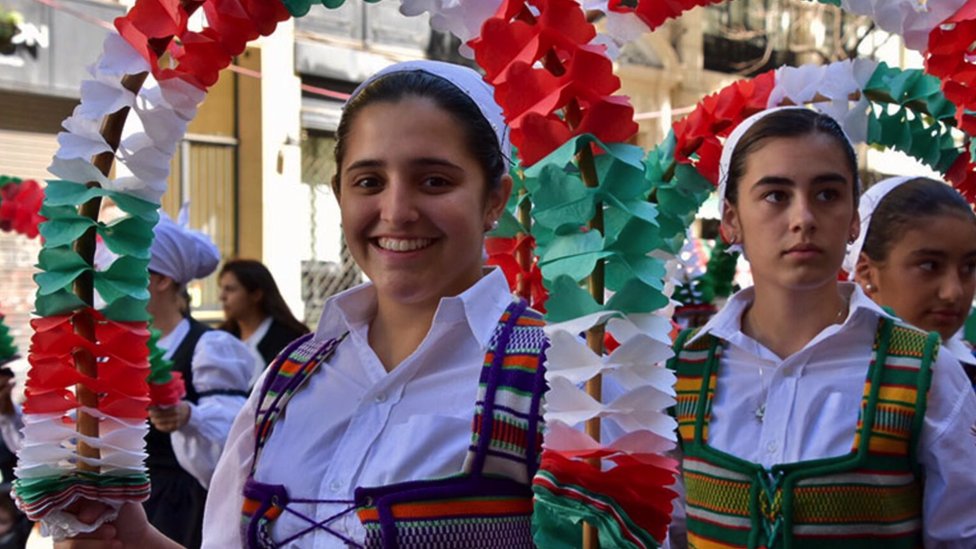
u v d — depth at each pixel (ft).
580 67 4.43
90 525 5.14
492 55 4.57
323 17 31.19
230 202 29.81
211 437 9.81
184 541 9.96
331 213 32.01
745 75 40.34
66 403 5.10
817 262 6.07
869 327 6.25
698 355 6.67
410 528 4.40
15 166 25.86
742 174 6.35
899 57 37.65
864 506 5.86
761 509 6.03
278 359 5.35
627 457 4.41
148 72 5.02
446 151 4.70
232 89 29.86
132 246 5.21
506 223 7.34
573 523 4.46
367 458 4.71
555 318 4.51
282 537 4.77
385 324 5.13
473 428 4.52
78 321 5.13
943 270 7.64
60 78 26.17
